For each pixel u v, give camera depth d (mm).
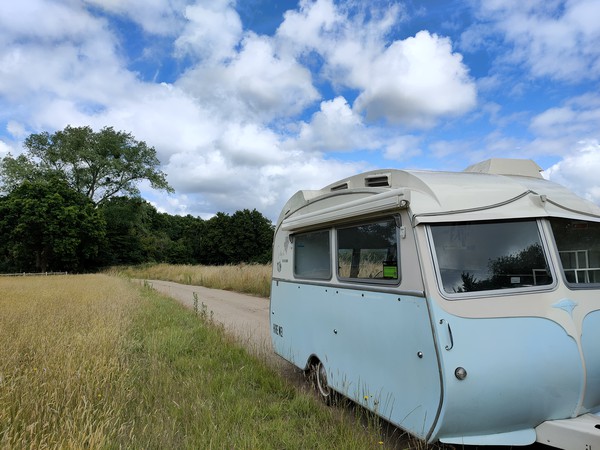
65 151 58469
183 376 6012
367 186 4836
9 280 28266
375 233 4309
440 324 3340
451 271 3533
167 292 20656
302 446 3984
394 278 3943
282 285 6859
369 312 4289
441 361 3262
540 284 3662
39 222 48219
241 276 22375
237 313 13250
